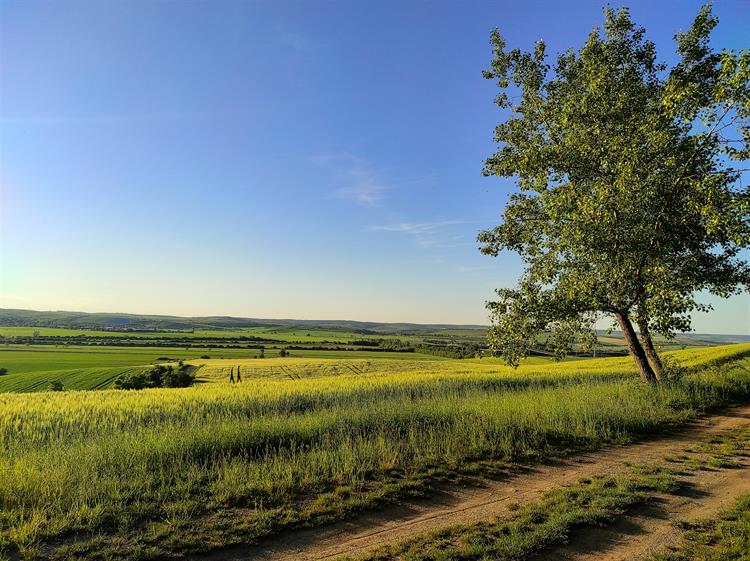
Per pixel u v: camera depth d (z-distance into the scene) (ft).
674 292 46.29
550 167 59.26
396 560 18.10
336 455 30.25
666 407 49.06
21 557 17.87
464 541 19.54
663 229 50.47
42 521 20.26
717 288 57.72
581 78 58.70
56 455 28.27
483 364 209.87
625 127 53.83
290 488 25.79
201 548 19.13
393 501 24.61
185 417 50.16
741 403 54.29
